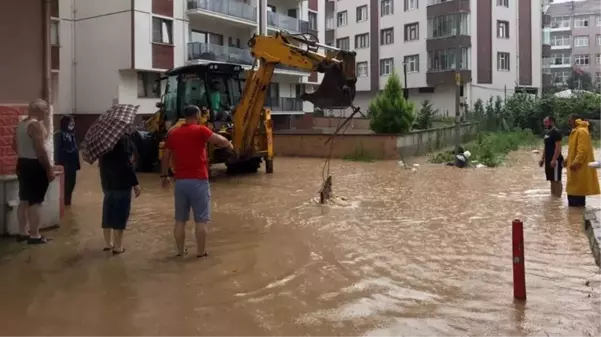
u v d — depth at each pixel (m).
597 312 5.02
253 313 5.13
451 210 10.33
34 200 7.72
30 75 8.41
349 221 9.37
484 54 47.19
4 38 8.05
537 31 50.00
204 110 14.94
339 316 5.03
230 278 6.22
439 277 6.16
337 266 6.64
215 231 8.70
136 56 28.52
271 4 39.56
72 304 5.41
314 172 17.39
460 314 5.02
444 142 26.44
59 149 10.67
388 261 6.84
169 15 30.48
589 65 96.38
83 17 29.58
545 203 11.02
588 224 8.24
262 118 16.80
